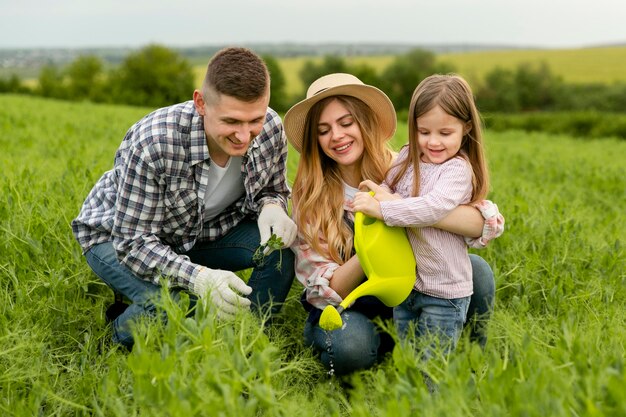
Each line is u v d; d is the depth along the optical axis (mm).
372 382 3016
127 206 3547
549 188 9453
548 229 5125
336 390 3277
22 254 4137
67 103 28125
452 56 93938
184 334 2697
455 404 2240
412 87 69312
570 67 83062
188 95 70688
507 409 2307
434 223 3232
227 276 3328
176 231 3793
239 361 2479
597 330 2977
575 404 2229
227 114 3195
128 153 3533
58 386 3094
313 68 74000
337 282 3484
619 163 14273
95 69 70250
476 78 71688
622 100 66750
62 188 5594
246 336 2863
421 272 3387
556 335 3127
